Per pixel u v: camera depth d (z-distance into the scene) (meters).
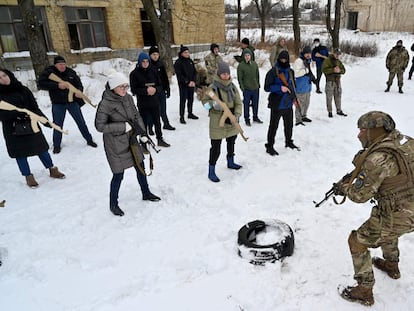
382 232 2.43
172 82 11.30
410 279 2.88
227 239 3.54
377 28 31.78
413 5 29.97
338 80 7.66
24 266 3.29
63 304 2.82
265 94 10.42
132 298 2.85
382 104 9.03
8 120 4.49
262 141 6.36
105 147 3.88
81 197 4.58
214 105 4.53
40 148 4.79
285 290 2.85
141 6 15.83
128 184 4.88
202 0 17.52
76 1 14.27
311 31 32.03
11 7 13.30
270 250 3.11
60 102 5.84
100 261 3.32
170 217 4.02
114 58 15.53
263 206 4.11
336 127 7.08
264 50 18.34
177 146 6.32
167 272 3.12
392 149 2.27
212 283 2.96
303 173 4.99
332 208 3.99
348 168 5.11
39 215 4.18
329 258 3.18
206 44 18.19
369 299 2.65
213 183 4.79
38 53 9.95
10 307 2.82
